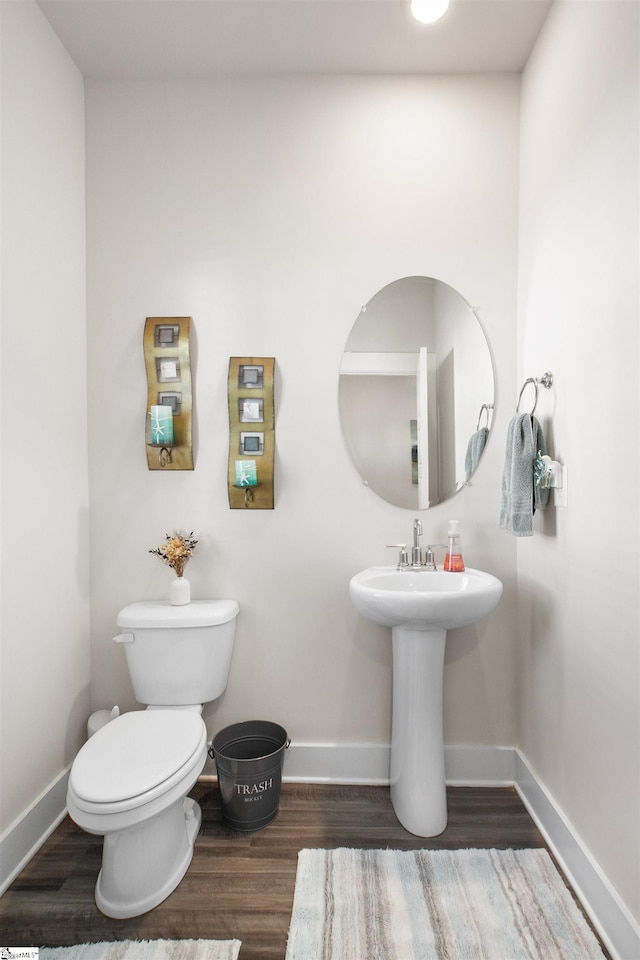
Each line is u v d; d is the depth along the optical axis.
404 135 1.96
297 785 1.95
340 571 1.97
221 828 1.70
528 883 1.46
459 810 1.80
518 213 1.95
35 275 1.66
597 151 1.38
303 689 1.98
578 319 1.48
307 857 1.56
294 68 1.94
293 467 1.97
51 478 1.74
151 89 1.97
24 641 1.59
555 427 1.64
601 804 1.35
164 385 1.95
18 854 1.52
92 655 1.98
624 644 1.26
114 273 1.97
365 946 1.27
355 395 1.97
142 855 1.38
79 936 1.31
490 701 1.97
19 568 1.57
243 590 1.98
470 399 1.97
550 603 1.68
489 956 1.25
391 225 1.97
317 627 1.98
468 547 1.98
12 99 1.55
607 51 1.32
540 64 1.76
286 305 1.97
